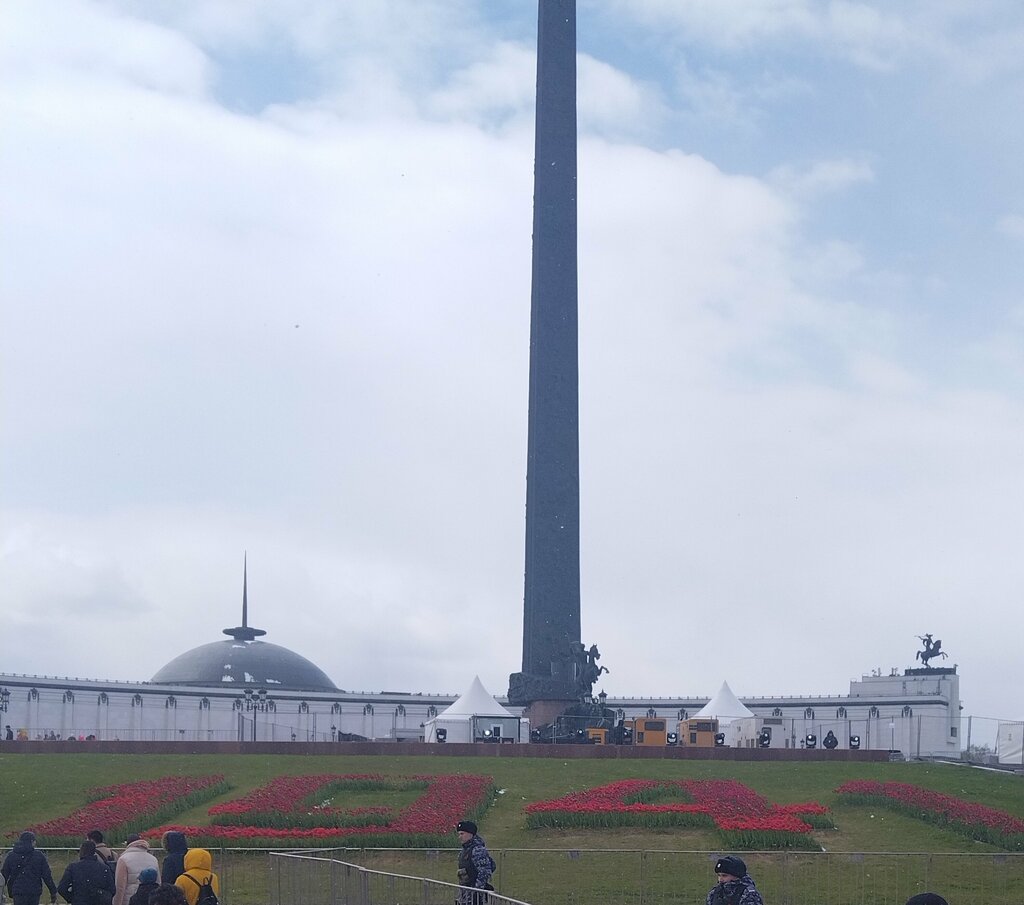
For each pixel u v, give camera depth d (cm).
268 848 5203
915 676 15738
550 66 12062
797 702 15825
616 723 11788
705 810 6216
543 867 4834
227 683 16400
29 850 3703
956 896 4775
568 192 11981
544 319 11869
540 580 11731
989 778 8206
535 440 11819
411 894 3247
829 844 5922
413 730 15225
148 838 5372
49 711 14325
